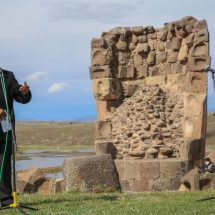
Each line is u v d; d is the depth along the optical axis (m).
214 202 11.34
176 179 20.25
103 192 15.55
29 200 12.25
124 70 23.78
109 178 16.05
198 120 20.77
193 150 20.55
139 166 20.80
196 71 20.89
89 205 11.01
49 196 13.53
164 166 20.41
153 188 20.41
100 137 23.30
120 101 23.81
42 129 108.50
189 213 9.87
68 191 15.54
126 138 22.28
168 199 12.30
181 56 21.81
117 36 23.89
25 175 18.58
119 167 21.33
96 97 23.77
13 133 9.12
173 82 22.36
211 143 53.44
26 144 96.69
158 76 23.06
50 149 80.69
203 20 20.89
